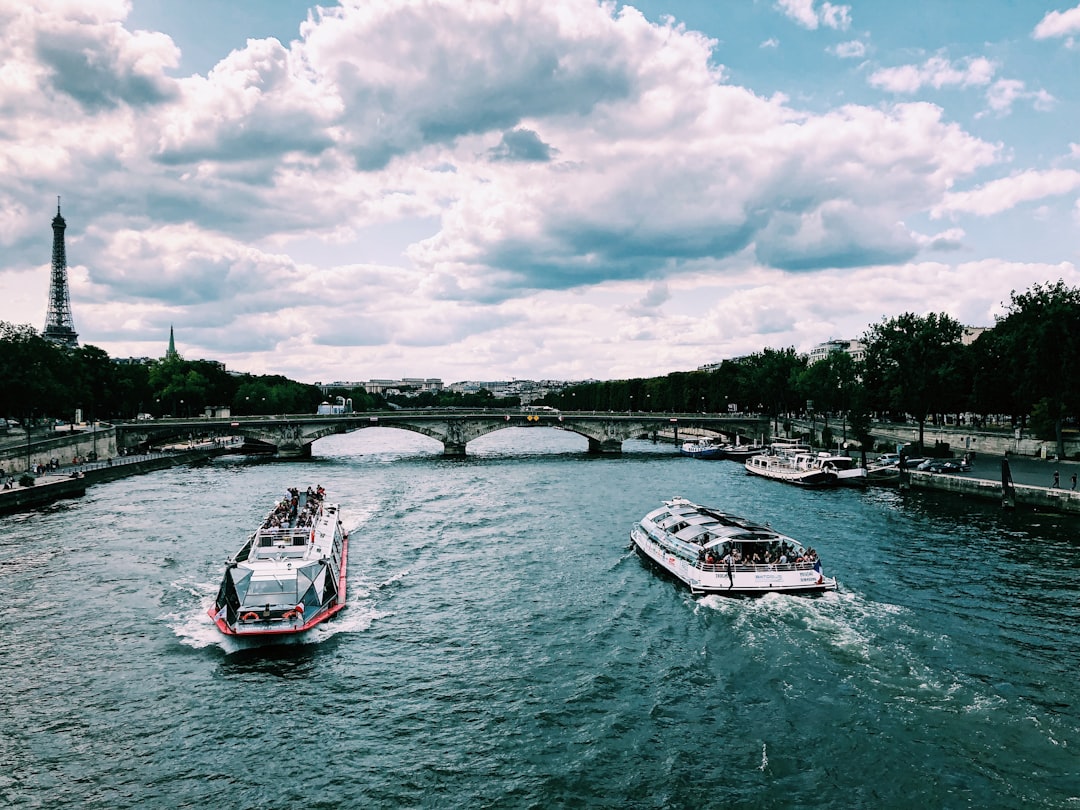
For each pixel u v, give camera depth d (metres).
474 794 29.27
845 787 29.05
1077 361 101.12
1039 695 36.41
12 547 69.81
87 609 51.66
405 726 35.00
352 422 173.50
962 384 127.50
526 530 78.12
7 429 150.88
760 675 39.38
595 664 41.66
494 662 42.25
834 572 58.00
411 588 56.66
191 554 67.00
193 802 29.17
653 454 179.12
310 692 38.69
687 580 54.84
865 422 120.31
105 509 91.88
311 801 29.08
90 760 32.38
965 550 64.69
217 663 42.50
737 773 30.28
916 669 39.53
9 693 38.78
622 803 28.41
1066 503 79.31
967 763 30.47
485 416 176.62
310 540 54.66
